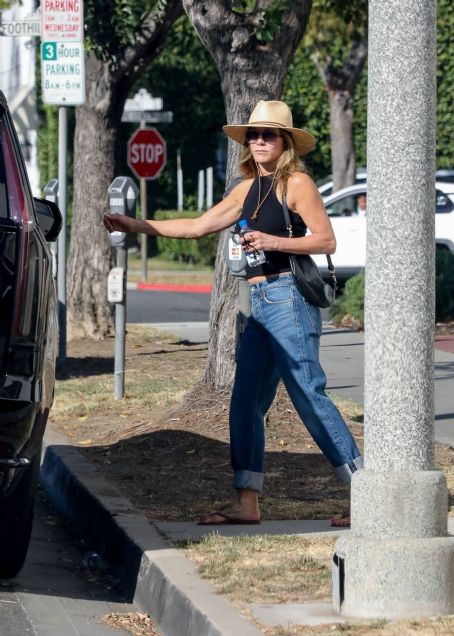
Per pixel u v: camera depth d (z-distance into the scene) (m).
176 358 30.92
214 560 13.27
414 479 11.49
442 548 11.33
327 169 72.25
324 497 16.67
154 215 72.06
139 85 70.62
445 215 49.94
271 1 20.31
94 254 33.44
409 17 11.39
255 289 14.76
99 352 31.27
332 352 32.31
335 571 11.53
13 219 12.74
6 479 12.32
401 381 11.57
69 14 25.64
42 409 12.80
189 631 11.70
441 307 39.09
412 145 11.46
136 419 21.98
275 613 11.47
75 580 14.42
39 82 67.38
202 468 18.08
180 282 56.97
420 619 11.16
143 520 15.09
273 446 19.06
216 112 72.19
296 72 71.25
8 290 12.28
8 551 13.77
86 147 33.31
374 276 11.60
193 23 20.70
